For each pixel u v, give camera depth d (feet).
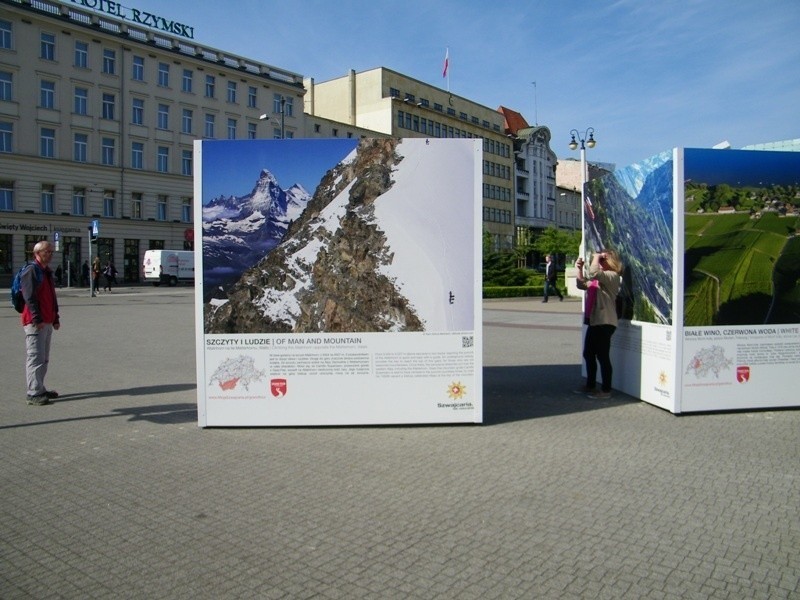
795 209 25.36
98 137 178.60
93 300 101.81
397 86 253.65
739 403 25.32
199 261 22.86
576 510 15.26
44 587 11.75
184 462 19.11
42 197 169.48
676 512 15.15
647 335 26.78
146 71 187.52
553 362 38.11
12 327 59.11
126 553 13.11
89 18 175.73
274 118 218.79
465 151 22.75
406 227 22.77
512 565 12.53
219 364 23.06
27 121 164.96
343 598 11.33
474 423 23.31
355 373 23.04
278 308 22.95
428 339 22.99
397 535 13.91
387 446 20.68
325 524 14.49
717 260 24.79
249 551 13.17
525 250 253.24
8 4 159.53
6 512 15.28
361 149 22.67
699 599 11.31
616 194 29.09
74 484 17.20
